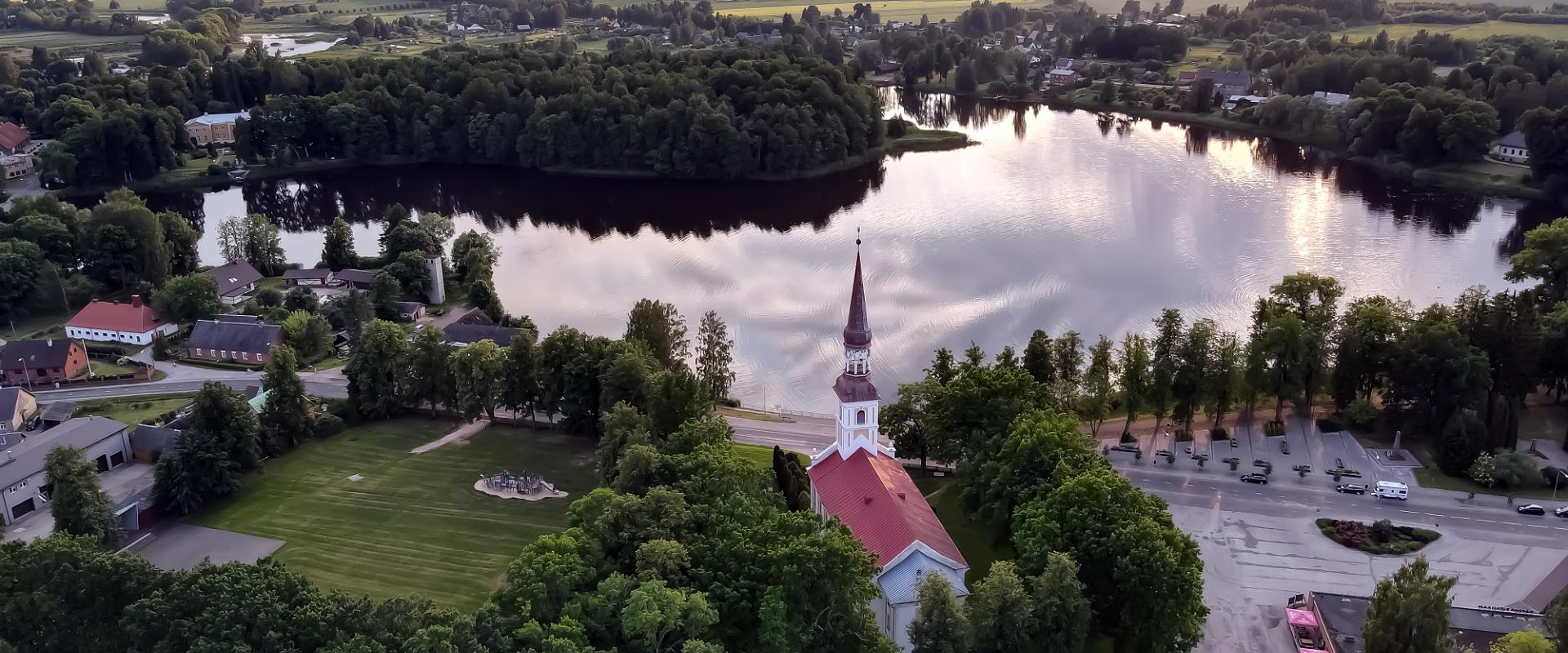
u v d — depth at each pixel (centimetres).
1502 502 15600
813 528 11756
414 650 9819
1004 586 11081
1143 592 11525
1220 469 16738
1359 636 12456
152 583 10925
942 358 17450
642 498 13100
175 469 16025
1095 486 12344
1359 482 16238
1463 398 17038
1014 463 13638
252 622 10406
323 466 17650
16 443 18062
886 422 16712
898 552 11988
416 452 18125
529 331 19200
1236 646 12725
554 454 17975
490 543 15200
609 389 17625
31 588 10862
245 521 15938
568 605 11025
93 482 15075
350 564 14688
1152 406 17525
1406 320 18300
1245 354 17850
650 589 10800
